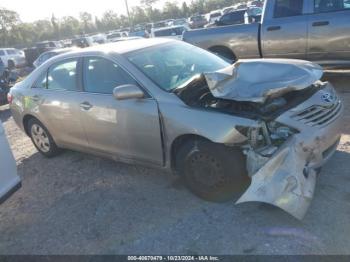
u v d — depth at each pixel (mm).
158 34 22984
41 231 3555
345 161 3861
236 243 2922
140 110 3652
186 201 3584
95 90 4160
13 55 29531
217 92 3227
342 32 6441
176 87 3689
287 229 2982
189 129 3311
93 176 4488
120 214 3576
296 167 2898
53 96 4602
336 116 3406
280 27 7043
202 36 8031
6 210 4086
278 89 3086
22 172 5020
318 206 3193
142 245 3088
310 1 6703
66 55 4566
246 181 3301
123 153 4074
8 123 8352
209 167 3340
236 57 7801
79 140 4559
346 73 7863
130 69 3818
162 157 3701
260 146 3051
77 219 3633
